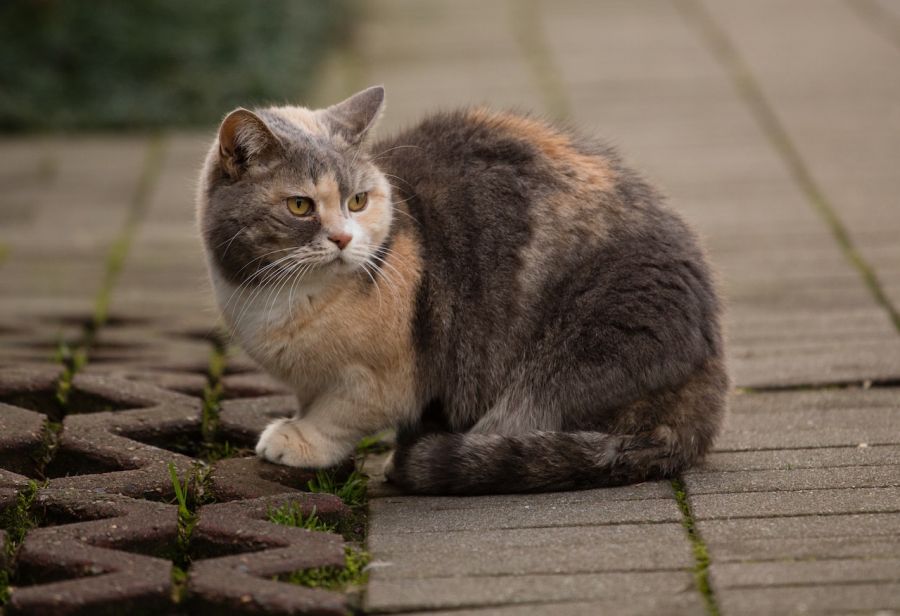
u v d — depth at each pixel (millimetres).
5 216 10422
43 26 14242
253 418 6316
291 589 4422
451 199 5750
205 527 4898
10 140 12773
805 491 5262
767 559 4605
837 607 4215
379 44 15562
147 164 11797
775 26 15945
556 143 5941
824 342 7254
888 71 13648
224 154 5445
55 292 8602
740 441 5949
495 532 4992
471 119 6078
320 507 5164
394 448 5961
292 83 13305
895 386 6629
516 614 4281
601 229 5664
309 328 5484
